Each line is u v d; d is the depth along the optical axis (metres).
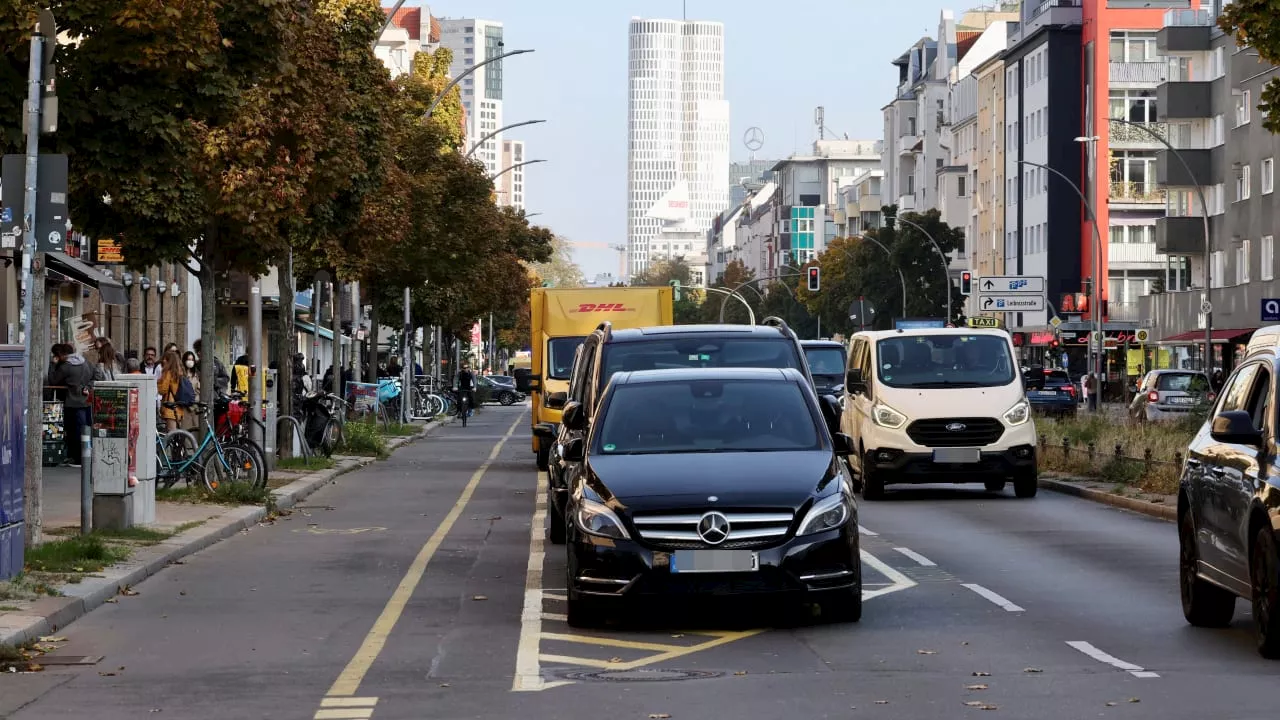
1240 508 11.87
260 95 26.36
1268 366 12.45
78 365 30.36
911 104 157.50
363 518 24.41
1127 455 30.08
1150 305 84.75
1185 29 78.50
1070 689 10.40
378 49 113.00
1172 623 13.38
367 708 10.06
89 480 19.31
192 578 17.05
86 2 19.41
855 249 114.00
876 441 26.95
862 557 18.44
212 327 26.75
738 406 14.51
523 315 124.25
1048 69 107.25
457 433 59.75
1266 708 9.67
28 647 12.45
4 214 16.98
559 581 16.62
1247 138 71.25
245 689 10.80
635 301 33.84
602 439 14.25
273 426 33.41
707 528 12.88
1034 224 110.50
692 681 10.87
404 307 64.75
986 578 16.45
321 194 29.81
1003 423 26.94
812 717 9.57
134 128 20.20
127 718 9.88
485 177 57.25
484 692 10.56
